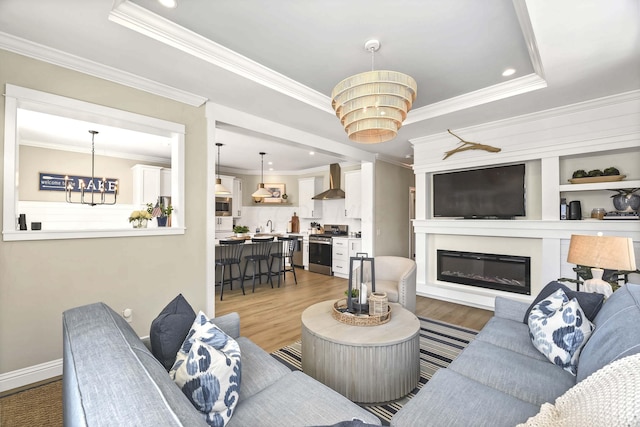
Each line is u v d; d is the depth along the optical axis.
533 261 3.75
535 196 3.69
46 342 2.21
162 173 5.84
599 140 3.09
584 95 2.90
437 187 4.56
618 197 3.09
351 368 1.91
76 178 5.14
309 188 7.46
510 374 1.54
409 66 2.54
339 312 2.31
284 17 1.93
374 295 2.34
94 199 5.29
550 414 1.07
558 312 1.72
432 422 1.18
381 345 1.90
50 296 2.22
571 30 1.83
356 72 2.66
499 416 1.20
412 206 7.04
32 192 4.73
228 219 7.34
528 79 2.74
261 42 2.21
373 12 1.87
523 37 2.12
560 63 2.27
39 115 3.60
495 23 1.97
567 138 3.29
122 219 5.54
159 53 2.20
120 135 4.44
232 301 4.37
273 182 8.02
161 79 2.60
